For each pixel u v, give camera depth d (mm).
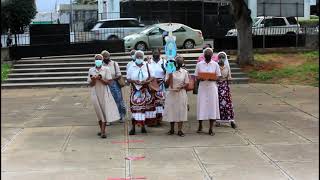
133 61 11086
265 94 16969
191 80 10500
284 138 10156
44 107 14922
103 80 10312
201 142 9906
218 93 11273
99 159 8703
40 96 17484
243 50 22188
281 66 22078
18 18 35125
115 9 39688
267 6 26281
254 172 7766
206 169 7969
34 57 23547
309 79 19719
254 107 14297
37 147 9680
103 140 10234
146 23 36406
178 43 27438
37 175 7793
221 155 8844
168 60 10555
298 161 8367
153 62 11531
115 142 10039
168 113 10500
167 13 36938
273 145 9547
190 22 37250
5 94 18281
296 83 19422
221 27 37062
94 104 10414
